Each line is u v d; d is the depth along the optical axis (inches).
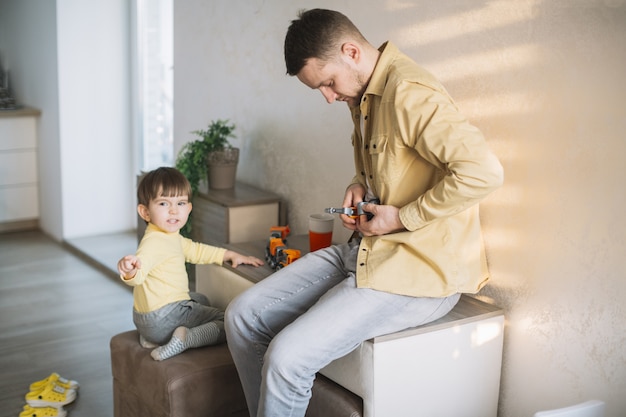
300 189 131.9
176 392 93.6
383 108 82.2
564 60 84.5
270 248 112.6
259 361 91.4
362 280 83.6
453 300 88.2
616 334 82.0
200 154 136.4
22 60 218.1
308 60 82.4
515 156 91.4
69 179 203.2
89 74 201.5
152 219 103.8
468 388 91.4
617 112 79.7
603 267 82.7
